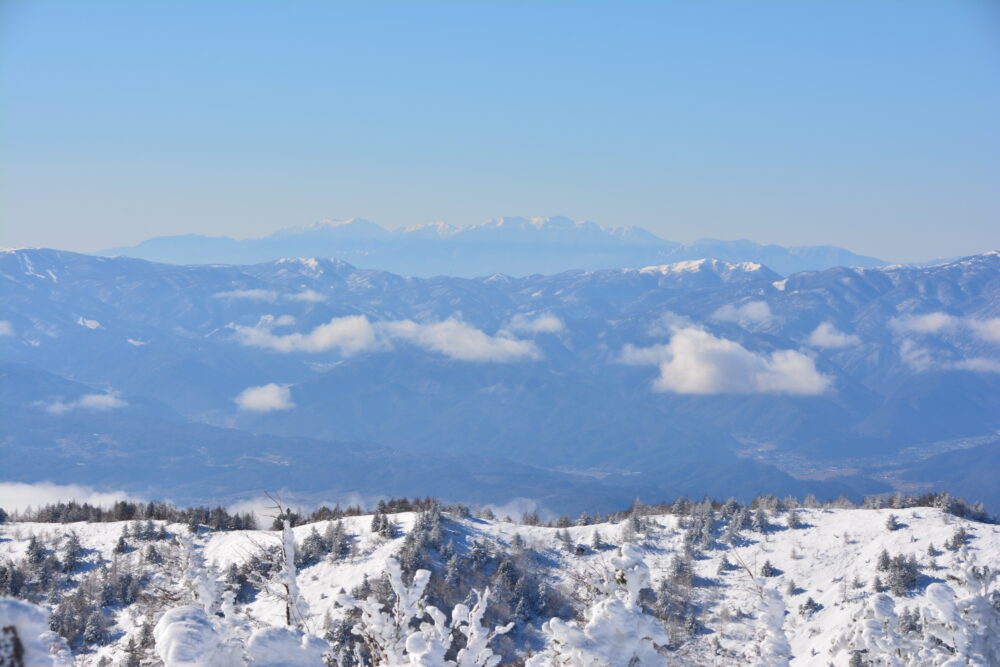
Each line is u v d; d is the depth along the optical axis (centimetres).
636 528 9806
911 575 8244
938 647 1098
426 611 975
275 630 584
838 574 8975
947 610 1082
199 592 869
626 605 834
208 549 3059
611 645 820
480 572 8112
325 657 601
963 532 9112
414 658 928
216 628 602
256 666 565
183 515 9350
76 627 2245
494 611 4322
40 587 6372
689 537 9881
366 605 980
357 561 8238
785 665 1050
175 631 550
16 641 403
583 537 9825
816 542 9869
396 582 988
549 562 8731
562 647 834
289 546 1086
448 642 957
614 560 877
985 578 1088
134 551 8081
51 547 8288
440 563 8169
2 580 5850
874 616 1162
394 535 8969
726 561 9306
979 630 1063
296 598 1051
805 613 8200
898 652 1126
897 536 9612
